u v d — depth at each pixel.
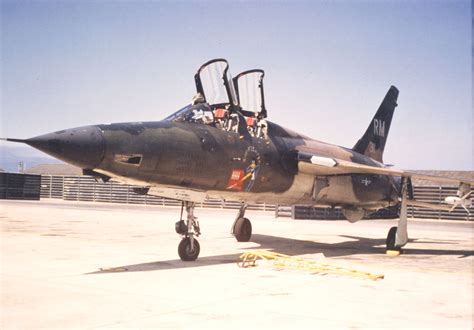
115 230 21.06
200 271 10.66
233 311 7.11
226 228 23.81
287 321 6.62
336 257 14.41
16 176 53.31
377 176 17.98
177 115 12.16
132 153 10.28
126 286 8.78
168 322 6.44
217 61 13.27
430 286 9.66
